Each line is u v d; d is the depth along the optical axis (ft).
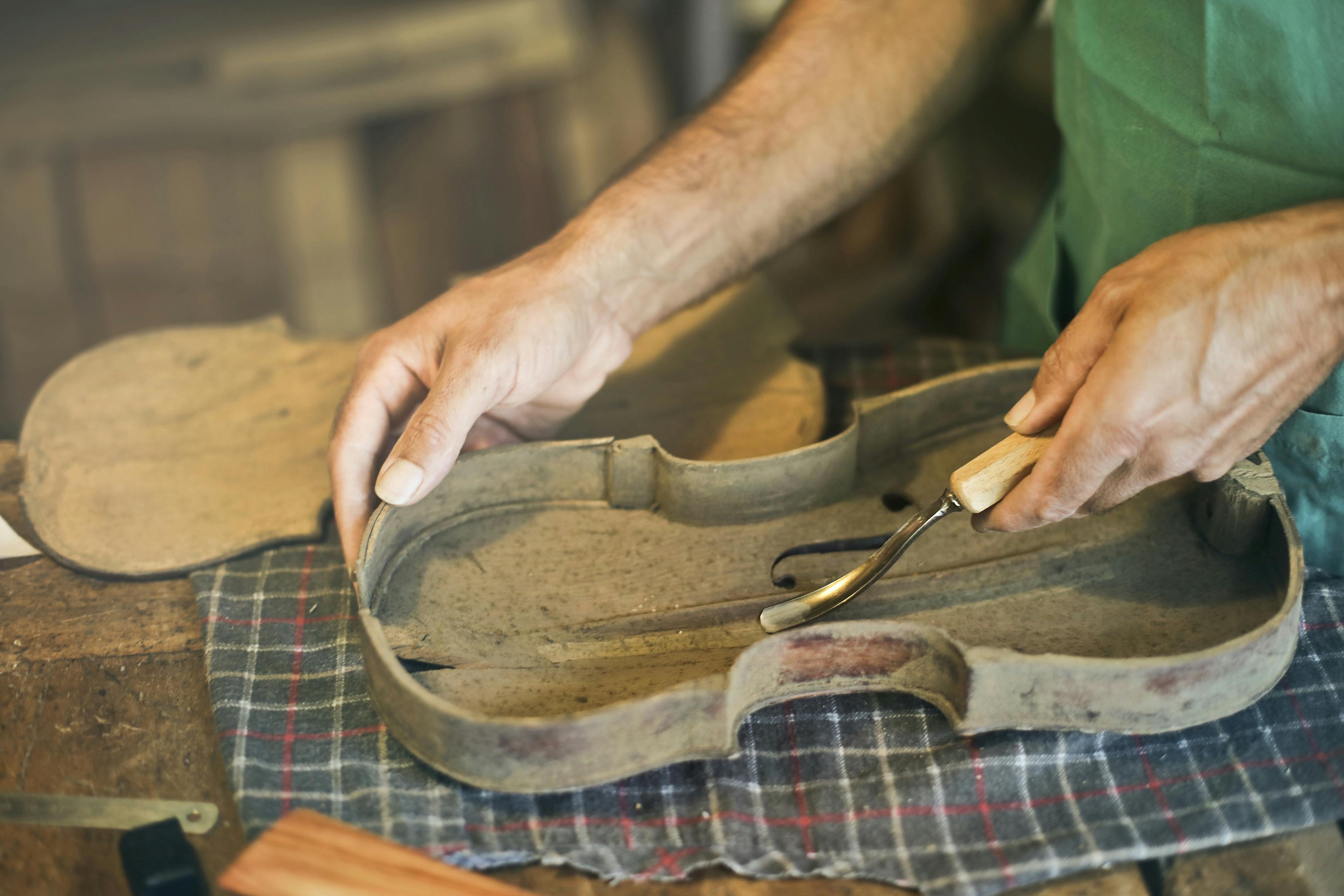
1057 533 3.60
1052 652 3.22
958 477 3.15
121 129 9.70
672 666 3.24
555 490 3.68
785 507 3.67
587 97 10.56
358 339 4.68
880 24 4.25
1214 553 3.51
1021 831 3.00
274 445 4.17
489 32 10.41
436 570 3.48
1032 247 4.99
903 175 9.90
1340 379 3.38
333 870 2.72
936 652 3.08
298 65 10.18
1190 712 3.05
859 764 3.17
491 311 3.63
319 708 3.29
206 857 3.00
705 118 4.26
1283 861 2.98
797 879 2.94
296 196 9.96
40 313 9.48
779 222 4.29
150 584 3.74
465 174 10.35
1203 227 3.14
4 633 3.58
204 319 9.78
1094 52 3.84
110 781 3.20
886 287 9.90
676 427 4.11
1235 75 3.33
